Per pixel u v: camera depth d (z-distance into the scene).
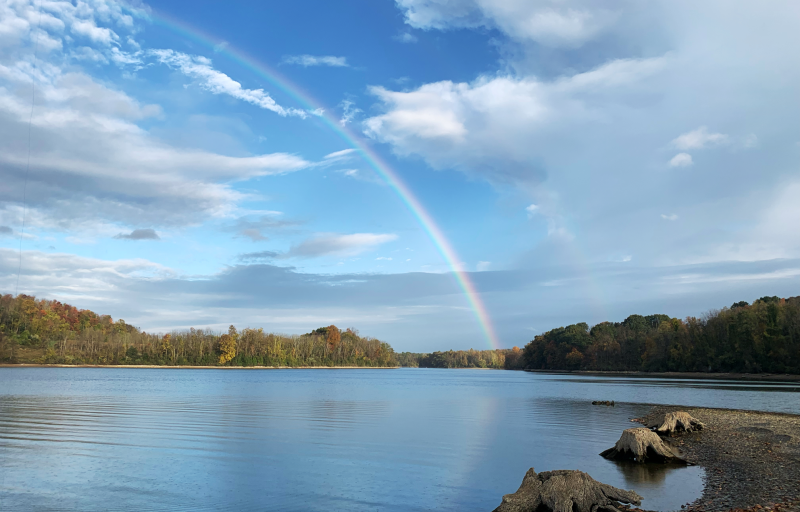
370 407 66.81
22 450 33.47
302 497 23.08
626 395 90.50
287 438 39.28
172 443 36.53
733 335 158.88
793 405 66.81
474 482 25.97
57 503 21.92
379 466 29.58
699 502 20.89
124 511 20.92
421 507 21.77
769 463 28.05
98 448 34.34
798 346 136.38
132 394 85.62
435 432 43.38
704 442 35.81
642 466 28.88
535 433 42.91
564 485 20.38
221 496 23.11
